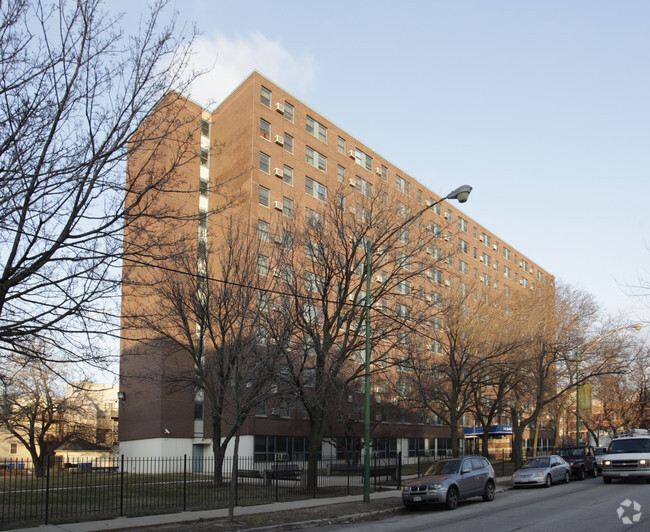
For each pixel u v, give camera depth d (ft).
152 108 39.42
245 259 70.54
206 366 79.10
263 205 131.95
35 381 131.13
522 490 80.48
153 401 128.67
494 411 118.32
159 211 41.68
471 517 52.31
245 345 55.16
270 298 68.18
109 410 213.05
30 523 45.44
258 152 135.33
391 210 81.61
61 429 156.97
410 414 162.30
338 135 161.17
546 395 128.06
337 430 138.21
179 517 49.98
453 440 98.07
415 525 48.39
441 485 59.88
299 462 133.49
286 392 69.87
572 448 103.91
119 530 43.06
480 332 106.22
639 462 78.59
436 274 133.49
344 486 81.46
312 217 82.12
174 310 78.43
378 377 121.29
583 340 117.08
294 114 148.25
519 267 255.50
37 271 38.96
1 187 33.73
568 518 48.14
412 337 96.17
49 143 36.24
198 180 133.28
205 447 130.82
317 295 83.97
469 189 60.03
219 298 72.23
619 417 206.49
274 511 55.06
